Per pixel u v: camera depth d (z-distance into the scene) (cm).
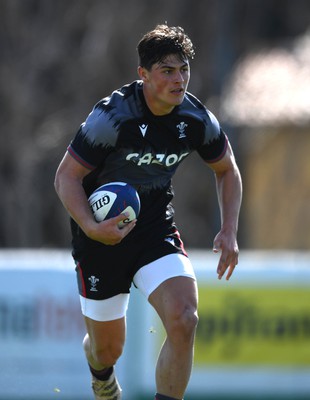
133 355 3572
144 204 2123
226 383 3688
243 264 3738
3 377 3575
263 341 3725
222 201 2183
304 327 3747
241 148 7212
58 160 8025
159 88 1995
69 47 8388
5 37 8256
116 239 2020
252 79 7512
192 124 2073
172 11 8338
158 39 1992
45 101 8238
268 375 3719
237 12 8838
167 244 2127
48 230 8056
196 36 8394
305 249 6956
